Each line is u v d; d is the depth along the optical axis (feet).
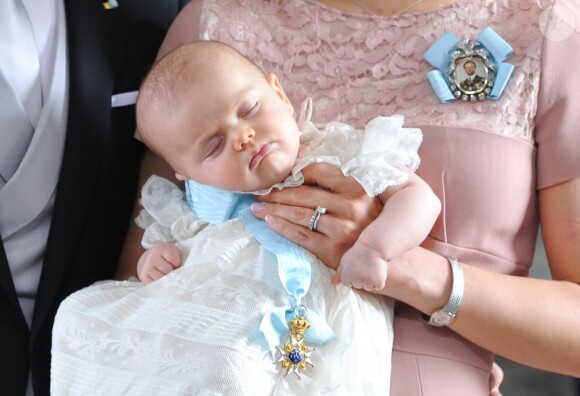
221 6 4.95
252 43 4.84
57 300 4.69
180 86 4.10
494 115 4.42
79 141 4.67
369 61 4.64
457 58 4.50
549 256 4.48
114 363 3.91
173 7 5.32
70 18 4.80
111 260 5.02
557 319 4.18
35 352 4.55
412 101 4.54
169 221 4.51
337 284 4.00
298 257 3.99
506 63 4.45
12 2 4.58
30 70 4.57
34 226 4.71
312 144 4.28
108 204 4.91
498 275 4.27
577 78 4.41
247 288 3.91
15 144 4.54
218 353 3.66
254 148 4.01
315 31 4.76
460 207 4.34
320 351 3.86
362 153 4.09
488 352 4.45
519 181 4.39
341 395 3.74
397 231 3.83
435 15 4.62
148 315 3.96
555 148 4.39
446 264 4.19
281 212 4.15
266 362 3.73
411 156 4.07
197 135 4.07
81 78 4.71
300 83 4.72
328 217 4.07
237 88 4.03
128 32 5.00
